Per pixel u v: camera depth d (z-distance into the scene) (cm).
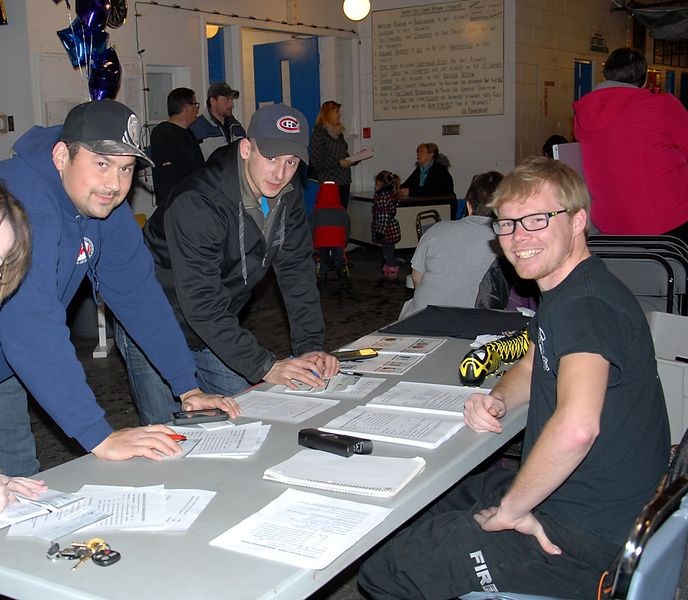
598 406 164
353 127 1005
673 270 381
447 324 301
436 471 173
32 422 439
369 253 983
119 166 195
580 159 432
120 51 676
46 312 186
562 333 171
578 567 176
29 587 134
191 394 230
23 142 200
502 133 930
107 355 561
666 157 404
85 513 157
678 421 247
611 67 418
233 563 137
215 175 248
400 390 227
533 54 947
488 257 340
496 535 179
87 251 219
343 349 273
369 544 147
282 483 170
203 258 246
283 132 234
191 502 161
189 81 750
